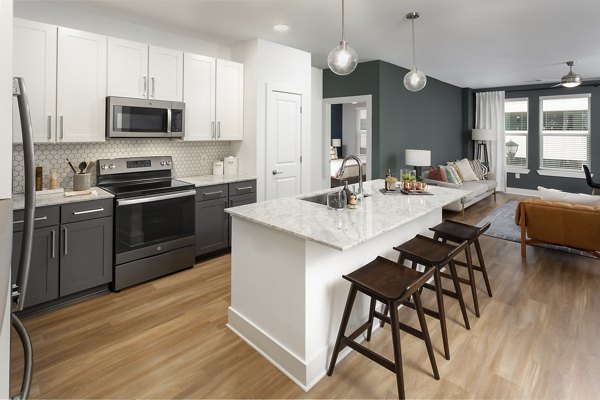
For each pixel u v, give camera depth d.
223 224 3.86
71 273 2.73
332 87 6.09
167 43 3.91
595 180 7.38
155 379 1.93
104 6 3.21
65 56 2.86
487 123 8.56
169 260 3.35
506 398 1.79
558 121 7.79
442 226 2.86
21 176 2.92
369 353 1.83
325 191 3.16
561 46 4.69
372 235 1.81
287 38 4.18
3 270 0.90
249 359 2.12
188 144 4.13
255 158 4.21
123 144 3.59
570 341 2.29
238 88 4.21
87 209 2.79
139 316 2.61
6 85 0.92
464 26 3.88
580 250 3.86
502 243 4.51
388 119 5.78
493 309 2.74
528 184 8.27
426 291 3.07
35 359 2.08
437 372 1.92
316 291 1.97
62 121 2.87
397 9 3.37
